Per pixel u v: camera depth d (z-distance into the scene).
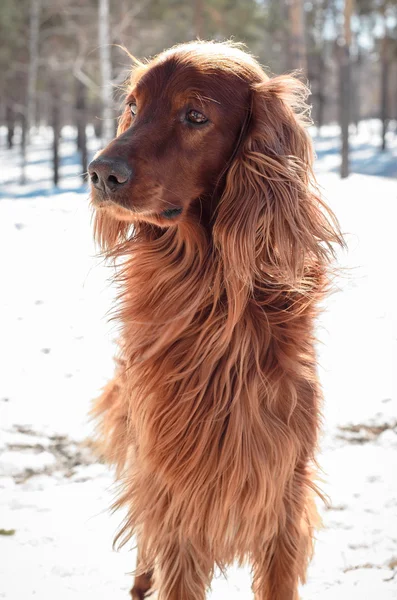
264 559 2.85
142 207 2.53
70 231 9.04
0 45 27.55
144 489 2.79
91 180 2.57
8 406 5.00
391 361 5.57
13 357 5.85
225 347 2.59
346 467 4.31
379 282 6.98
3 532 3.64
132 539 3.65
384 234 8.18
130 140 2.56
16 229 9.23
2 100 31.11
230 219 2.60
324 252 2.69
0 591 3.16
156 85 2.65
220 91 2.65
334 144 33.56
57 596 3.15
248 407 2.60
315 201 2.73
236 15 26.97
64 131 47.44
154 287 2.77
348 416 4.81
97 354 5.90
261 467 2.59
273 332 2.67
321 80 39.66
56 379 5.46
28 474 4.24
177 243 2.73
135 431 2.87
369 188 10.33
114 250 2.94
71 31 25.09
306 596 3.13
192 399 2.62
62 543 3.58
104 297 7.08
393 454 4.45
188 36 25.73
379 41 37.78
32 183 26.69
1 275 7.73
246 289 2.61
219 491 2.63
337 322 6.29
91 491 4.10
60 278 7.61
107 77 20.12
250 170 2.60
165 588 2.80
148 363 2.71
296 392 2.63
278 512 2.72
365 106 69.94
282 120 2.69
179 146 2.60
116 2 23.92
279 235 2.59
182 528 2.71
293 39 19.84
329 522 3.75
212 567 2.83
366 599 3.09
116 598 3.15
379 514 3.81
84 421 4.77
